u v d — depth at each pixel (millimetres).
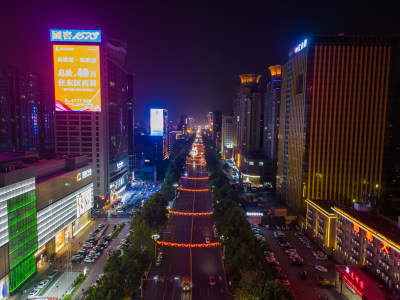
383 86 181750
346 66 180250
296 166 199750
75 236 173500
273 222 192875
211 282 122875
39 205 134625
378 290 104250
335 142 184625
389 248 107062
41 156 175875
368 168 187250
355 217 132875
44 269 135375
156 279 115500
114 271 109312
